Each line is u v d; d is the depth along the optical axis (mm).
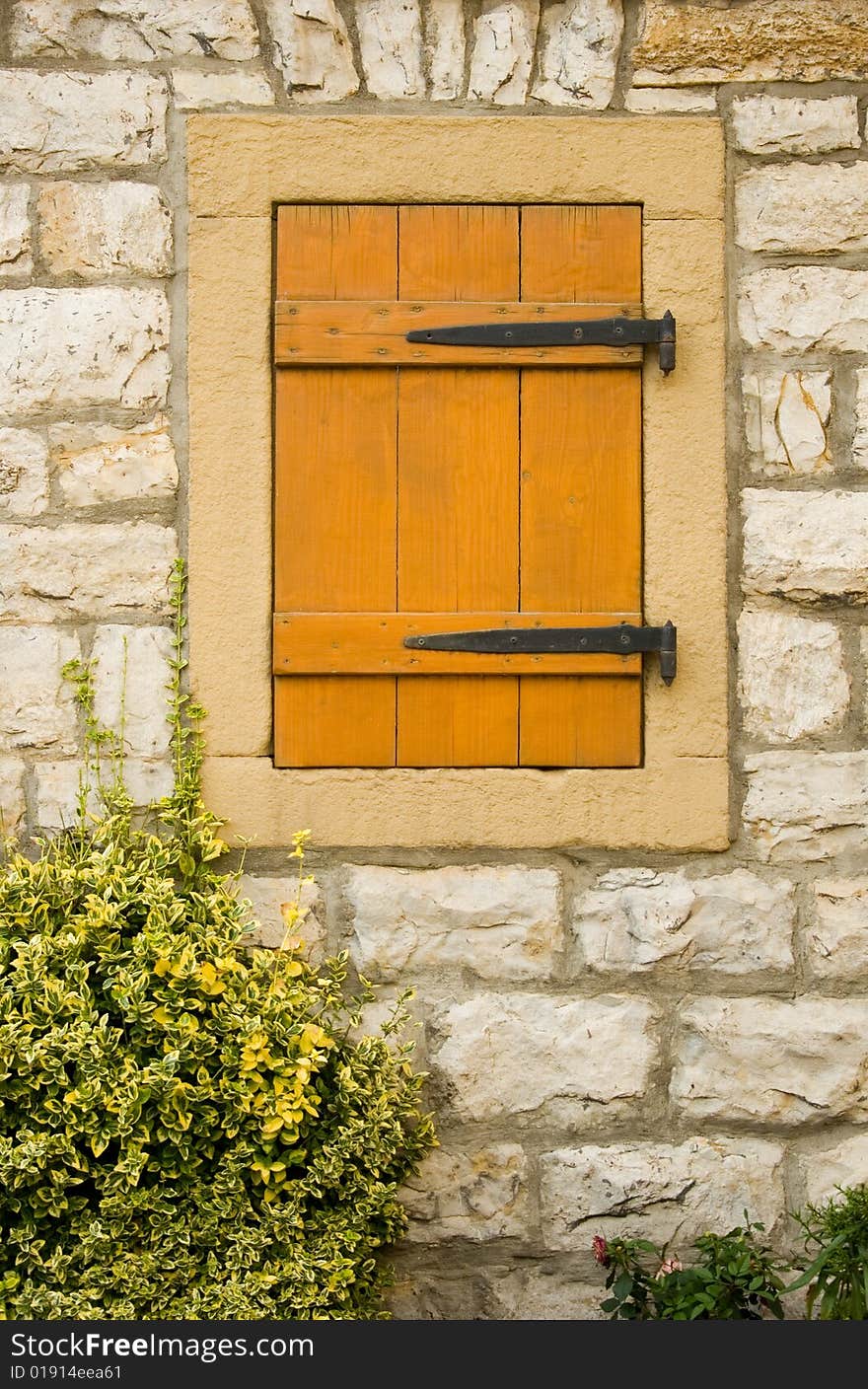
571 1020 2650
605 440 2668
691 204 2656
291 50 2646
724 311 2668
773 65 2672
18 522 2650
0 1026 2264
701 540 2664
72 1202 2307
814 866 2678
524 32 2658
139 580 2656
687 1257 2639
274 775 2643
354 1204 2404
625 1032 2652
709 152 2654
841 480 2680
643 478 2670
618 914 2664
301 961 2576
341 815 2645
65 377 2646
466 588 2666
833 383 2684
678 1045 2660
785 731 2674
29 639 2652
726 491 2676
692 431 2662
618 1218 2641
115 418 2656
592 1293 2633
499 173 2650
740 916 2666
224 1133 2359
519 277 2660
